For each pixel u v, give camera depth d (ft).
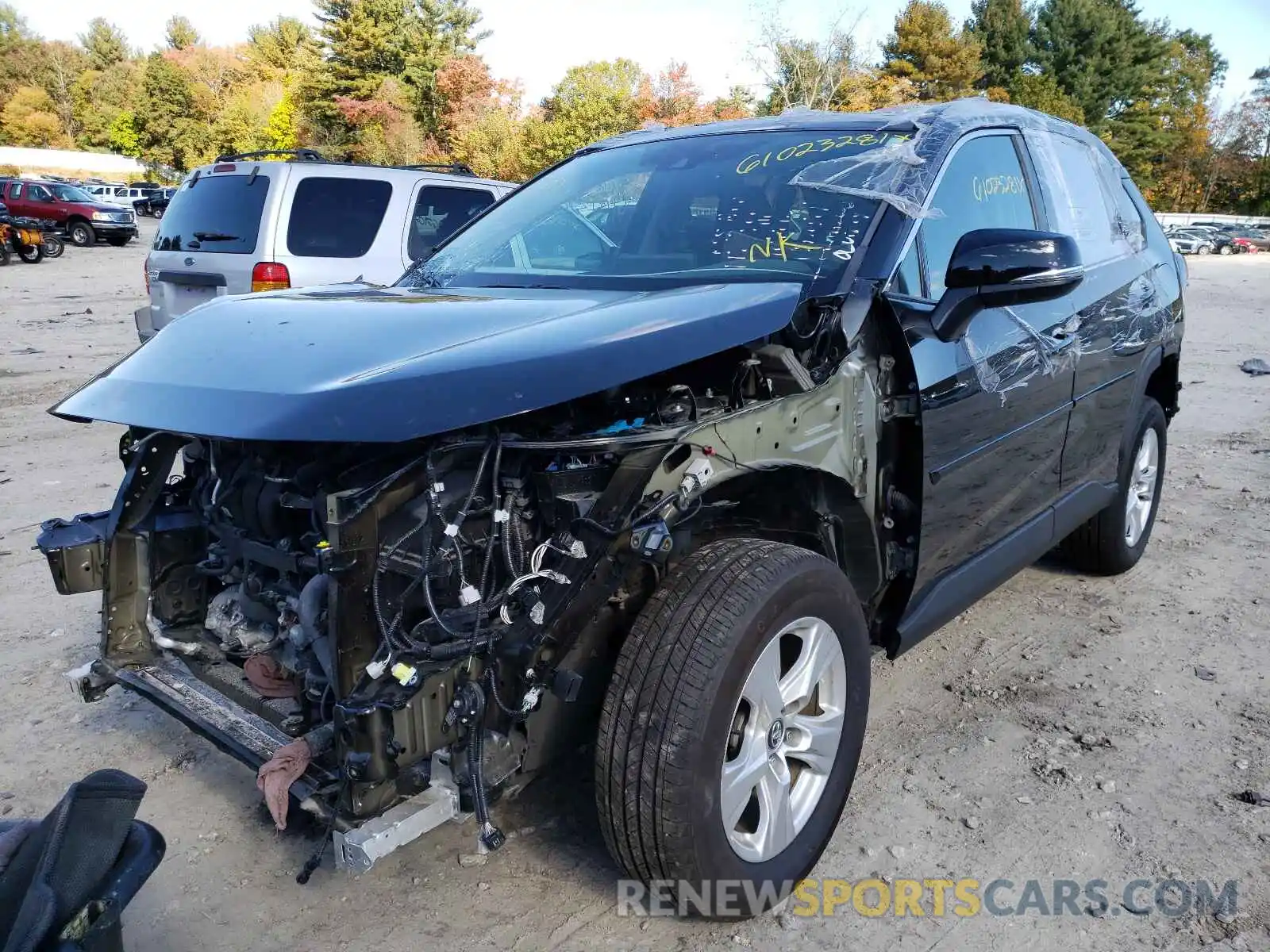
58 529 9.62
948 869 8.89
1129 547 15.88
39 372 36.91
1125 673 12.76
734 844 7.75
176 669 9.30
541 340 7.45
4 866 4.67
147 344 9.06
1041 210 12.64
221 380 7.59
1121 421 14.46
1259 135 263.49
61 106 340.39
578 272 11.02
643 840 7.33
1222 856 9.02
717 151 12.06
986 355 10.41
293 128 216.13
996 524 11.48
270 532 8.36
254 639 8.94
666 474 7.36
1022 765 10.58
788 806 8.28
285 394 7.06
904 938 8.04
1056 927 8.16
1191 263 128.57
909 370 9.32
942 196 10.71
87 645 13.64
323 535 7.81
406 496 6.95
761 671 7.72
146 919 8.31
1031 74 211.00
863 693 8.87
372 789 6.79
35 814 9.73
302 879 7.11
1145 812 9.70
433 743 6.75
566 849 9.18
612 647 7.96
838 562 9.61
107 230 108.58
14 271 81.61
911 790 10.12
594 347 7.30
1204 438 26.84
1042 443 12.03
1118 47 210.38
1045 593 15.56
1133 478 15.69
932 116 11.60
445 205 28.30
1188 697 12.07
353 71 181.98
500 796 7.23
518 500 7.45
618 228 11.51
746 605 7.45
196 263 26.61
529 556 7.50
